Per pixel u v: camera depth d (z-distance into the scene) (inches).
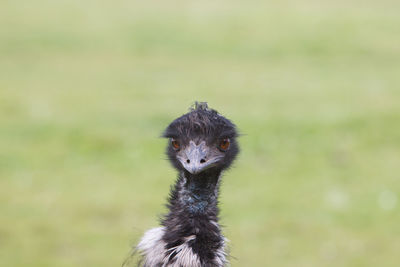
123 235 1839.3
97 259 1720.0
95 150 2384.4
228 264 892.0
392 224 1920.5
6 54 3814.0
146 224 1878.7
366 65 3703.3
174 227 871.7
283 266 1724.9
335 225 1914.4
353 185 2158.0
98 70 3545.8
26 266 1690.5
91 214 1951.3
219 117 951.6
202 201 892.0
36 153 2348.7
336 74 3523.6
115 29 4471.0
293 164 2306.8
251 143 2445.9
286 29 4505.4
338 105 2891.2
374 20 4707.2
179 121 946.7
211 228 874.1
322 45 4143.7
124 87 3186.5
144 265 871.1
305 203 2042.3
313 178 2204.7
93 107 2834.6
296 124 2625.5
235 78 3420.3
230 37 4328.3
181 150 930.7
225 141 938.7
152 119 2674.7
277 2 5354.3
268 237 1849.2
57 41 4119.1
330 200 2053.4
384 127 2610.7
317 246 1806.1
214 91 3139.8
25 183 2138.3
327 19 4749.0
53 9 4943.4
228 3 5315.0
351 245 1817.2
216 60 3841.0
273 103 2933.1
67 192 2076.8
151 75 3454.7
